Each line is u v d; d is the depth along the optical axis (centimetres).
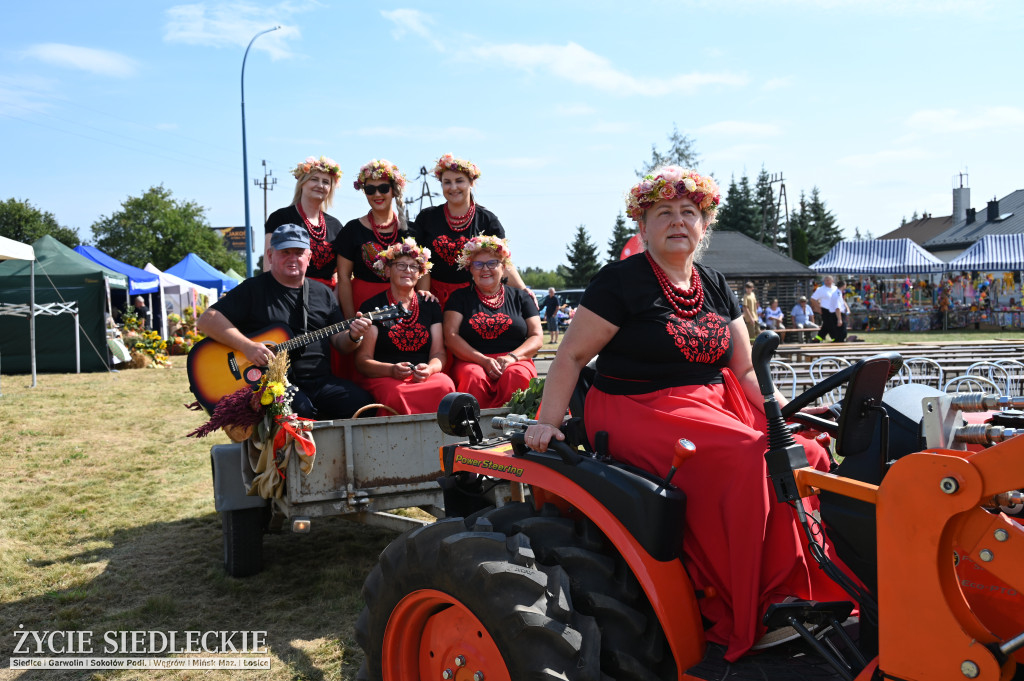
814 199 7806
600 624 229
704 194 262
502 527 256
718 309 281
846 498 201
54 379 1493
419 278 532
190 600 433
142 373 1631
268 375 398
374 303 512
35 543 536
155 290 2303
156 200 7738
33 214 8081
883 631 186
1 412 1066
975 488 169
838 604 225
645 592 222
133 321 2100
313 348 482
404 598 255
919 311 3083
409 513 589
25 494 665
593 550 239
